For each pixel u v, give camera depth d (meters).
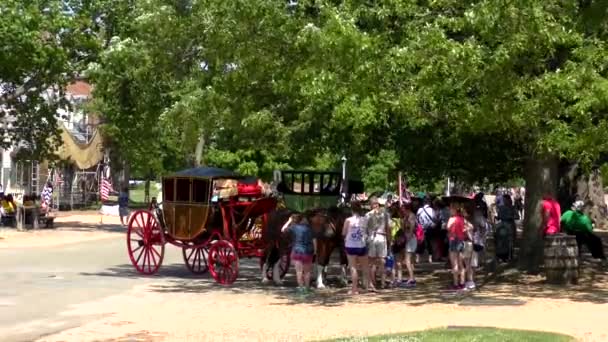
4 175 51.91
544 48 15.13
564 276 18.58
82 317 14.23
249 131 21.92
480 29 14.28
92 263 23.94
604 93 14.61
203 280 20.16
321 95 15.36
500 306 15.38
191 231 20.16
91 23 37.00
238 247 19.77
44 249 28.38
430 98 15.48
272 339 11.92
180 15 20.45
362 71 14.45
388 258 18.72
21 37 33.19
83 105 54.81
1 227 37.69
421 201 25.08
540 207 19.86
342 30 14.13
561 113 15.84
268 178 49.31
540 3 14.59
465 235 17.98
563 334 12.09
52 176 55.12
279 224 19.02
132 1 34.88
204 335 12.36
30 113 39.59
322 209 19.38
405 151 24.75
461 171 27.70
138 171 67.06
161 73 26.47
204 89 21.00
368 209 20.05
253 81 18.59
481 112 15.05
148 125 36.69
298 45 15.84
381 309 15.20
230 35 17.31
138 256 24.53
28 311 14.88
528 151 19.77
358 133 22.91
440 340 11.22
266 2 16.83
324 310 15.12
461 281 17.98
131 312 14.87
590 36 17.11
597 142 15.61
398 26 15.94
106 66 33.81
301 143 25.12
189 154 46.03
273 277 19.58
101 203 57.06
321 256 18.33
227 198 19.92
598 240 23.31
